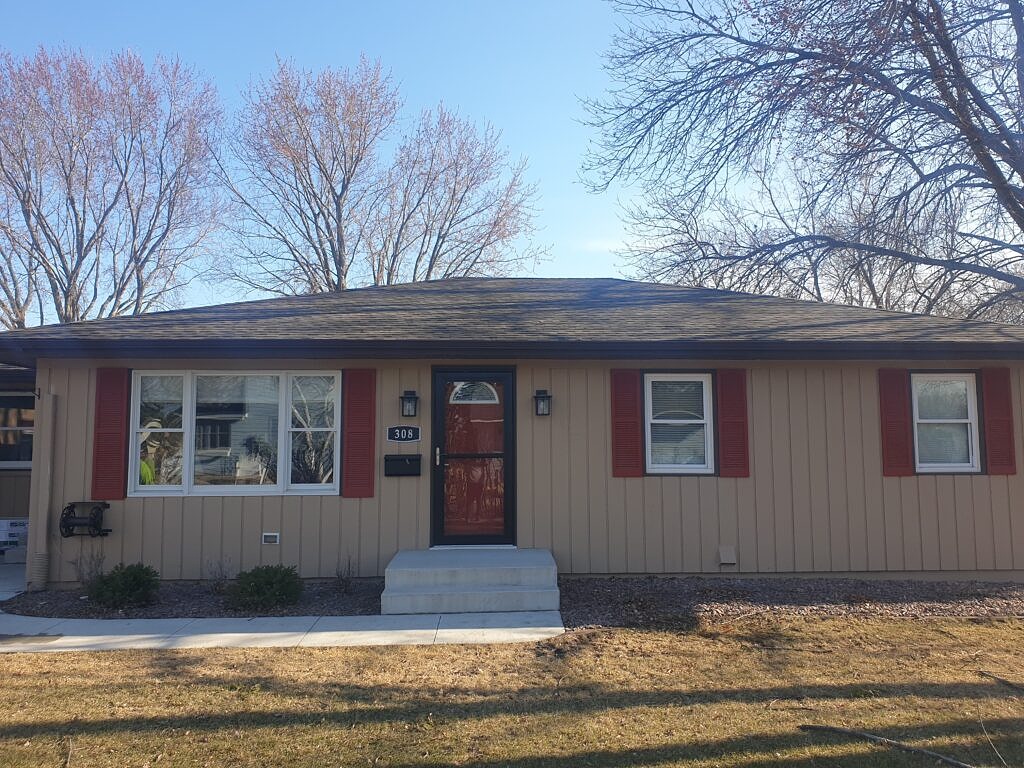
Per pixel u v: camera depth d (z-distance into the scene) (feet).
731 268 51.13
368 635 21.18
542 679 17.25
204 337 26.37
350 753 13.29
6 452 39.11
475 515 28.66
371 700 15.90
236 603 24.22
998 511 28.66
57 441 27.40
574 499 28.27
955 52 34.71
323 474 28.45
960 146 36.83
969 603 24.88
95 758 13.05
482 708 15.40
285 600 24.35
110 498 27.32
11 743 13.65
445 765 12.83
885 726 14.38
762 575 28.19
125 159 89.81
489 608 23.71
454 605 23.70
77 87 84.99
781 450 28.58
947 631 21.52
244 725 14.51
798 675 17.47
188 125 92.02
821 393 28.84
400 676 17.52
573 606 24.25
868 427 28.78
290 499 27.86
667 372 28.86
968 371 29.19
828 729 14.20
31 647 20.11
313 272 96.99
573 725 14.49
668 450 28.96
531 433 28.45
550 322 30.01
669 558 28.17
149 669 18.08
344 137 95.71
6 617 23.41
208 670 17.99
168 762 12.91
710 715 14.97
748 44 37.50
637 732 14.15
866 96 33.42
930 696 15.99
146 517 27.50
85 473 27.40
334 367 28.53
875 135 34.24
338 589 26.58
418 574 24.30
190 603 24.91
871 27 31.45
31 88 82.99
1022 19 34.17
